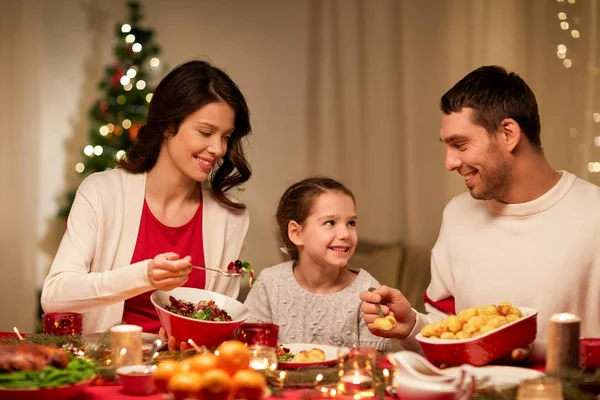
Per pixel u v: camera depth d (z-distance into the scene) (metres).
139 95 4.54
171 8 5.00
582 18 4.57
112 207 2.33
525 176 2.14
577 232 2.12
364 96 5.00
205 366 1.40
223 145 2.25
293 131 5.05
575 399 1.43
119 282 2.00
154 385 1.47
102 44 5.01
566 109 4.58
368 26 4.98
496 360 1.81
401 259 4.32
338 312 2.40
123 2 5.02
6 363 1.44
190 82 2.21
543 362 1.86
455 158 2.11
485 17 4.75
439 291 2.35
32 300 4.92
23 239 4.93
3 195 4.93
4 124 4.94
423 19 4.90
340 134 5.03
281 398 1.50
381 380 1.62
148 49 4.65
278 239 2.94
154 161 2.37
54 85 4.98
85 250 2.26
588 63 4.55
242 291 4.02
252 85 5.04
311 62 5.04
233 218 2.48
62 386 1.42
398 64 4.95
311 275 2.45
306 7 5.04
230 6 5.02
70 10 4.98
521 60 4.68
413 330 2.02
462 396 1.46
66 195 4.80
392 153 4.97
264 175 5.04
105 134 4.54
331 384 1.57
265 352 1.59
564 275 2.11
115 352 1.63
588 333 2.12
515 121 2.07
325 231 2.38
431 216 4.92
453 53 4.84
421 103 4.92
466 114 2.07
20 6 4.93
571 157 4.57
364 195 5.00
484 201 2.31
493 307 1.80
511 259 2.18
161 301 2.04
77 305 2.07
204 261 2.41
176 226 2.38
